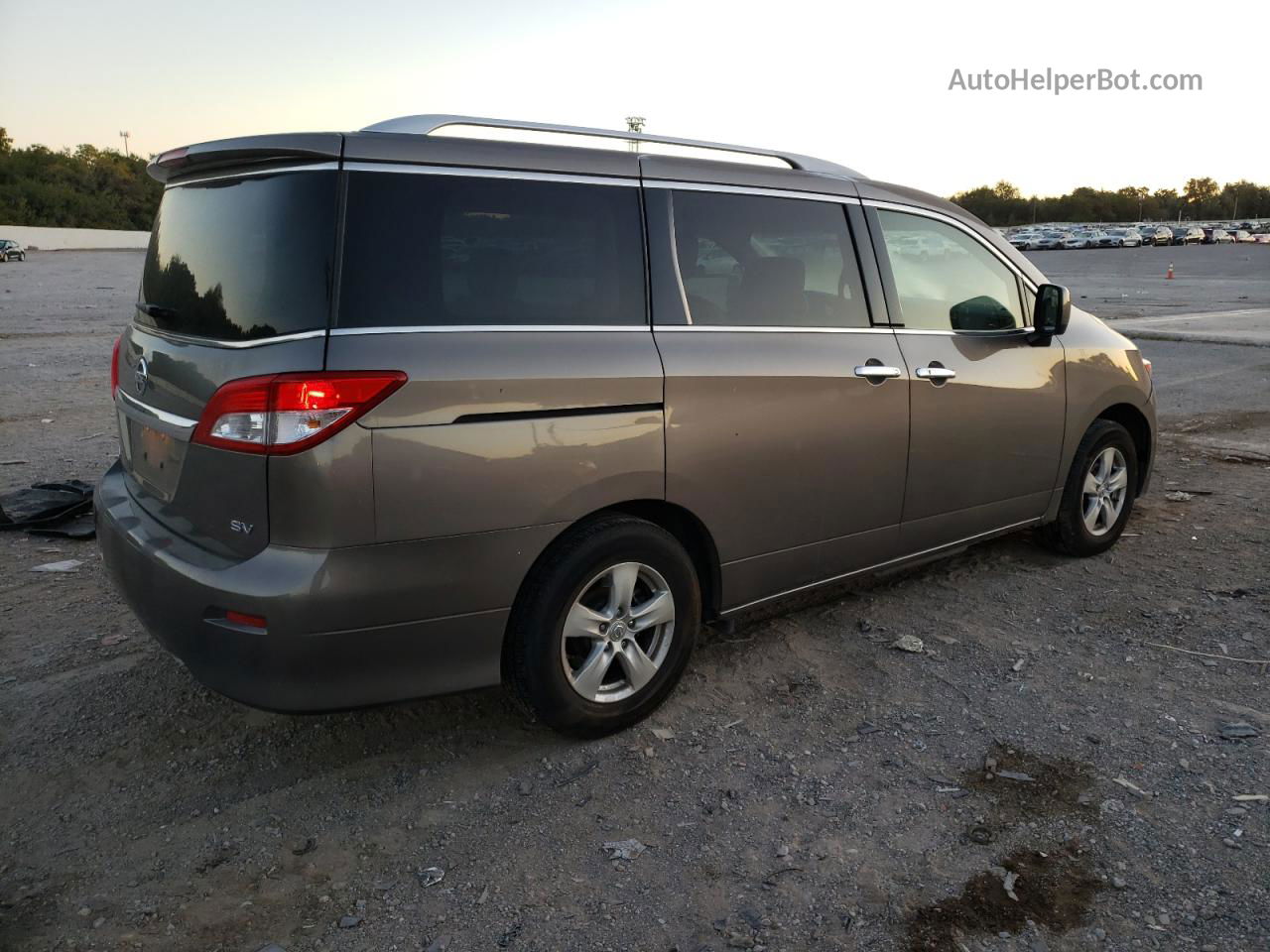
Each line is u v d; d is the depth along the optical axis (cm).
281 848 273
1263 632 409
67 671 377
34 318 1997
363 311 266
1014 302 453
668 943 237
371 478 263
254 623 264
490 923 243
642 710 335
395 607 273
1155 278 3538
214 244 289
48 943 236
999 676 373
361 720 342
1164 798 291
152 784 304
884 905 248
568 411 295
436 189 284
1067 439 469
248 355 264
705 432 328
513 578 292
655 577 327
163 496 303
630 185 324
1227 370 1175
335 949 235
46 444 771
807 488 363
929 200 424
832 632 415
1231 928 238
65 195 8888
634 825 283
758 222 355
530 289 297
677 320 327
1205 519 573
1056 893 252
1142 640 404
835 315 374
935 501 413
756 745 326
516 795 298
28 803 294
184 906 249
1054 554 509
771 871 263
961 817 285
